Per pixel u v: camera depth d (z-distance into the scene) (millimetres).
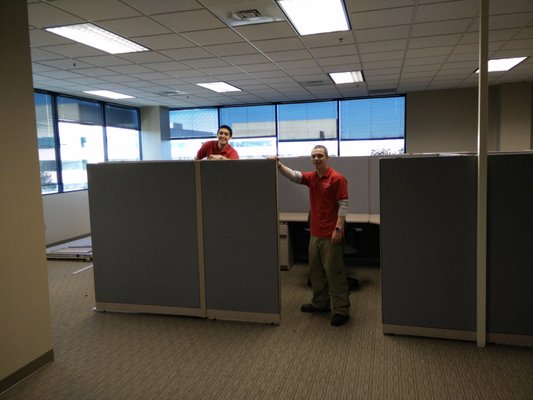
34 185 2223
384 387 1970
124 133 8305
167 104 8453
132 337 2656
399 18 3539
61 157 6648
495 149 7137
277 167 2727
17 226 2117
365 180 4152
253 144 8742
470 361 2188
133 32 3777
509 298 2326
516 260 2295
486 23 2176
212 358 2328
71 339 2645
